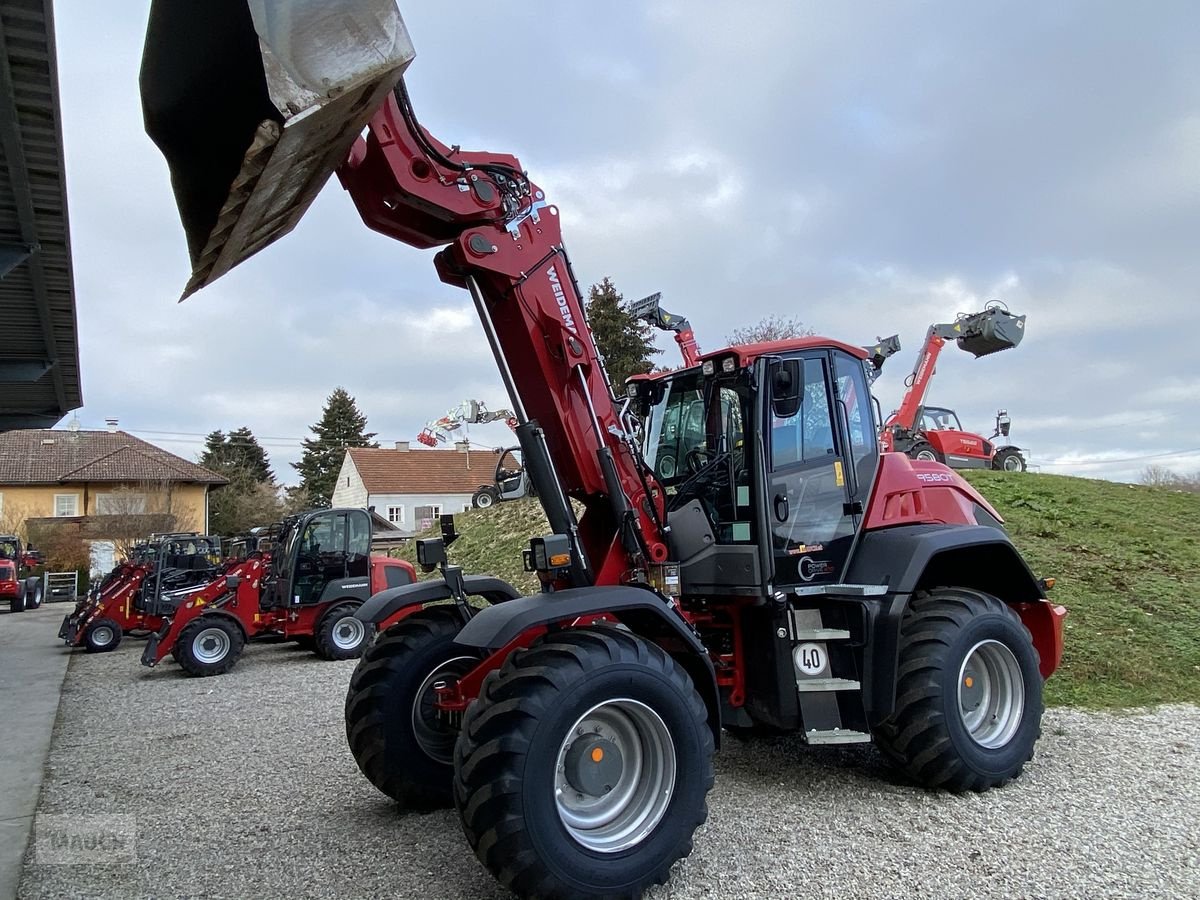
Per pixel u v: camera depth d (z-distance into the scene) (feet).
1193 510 44.96
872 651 14.71
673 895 11.09
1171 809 13.93
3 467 124.36
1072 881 11.30
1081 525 39.09
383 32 8.55
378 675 14.60
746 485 15.15
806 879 11.48
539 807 10.27
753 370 15.26
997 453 67.46
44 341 40.83
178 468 129.29
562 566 12.76
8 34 17.30
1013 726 15.56
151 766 18.70
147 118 9.86
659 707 11.35
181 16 9.23
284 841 13.48
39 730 23.07
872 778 15.89
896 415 49.08
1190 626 26.48
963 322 45.50
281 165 9.05
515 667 11.05
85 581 99.71
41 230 27.37
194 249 10.21
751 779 15.90
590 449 14.24
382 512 146.30
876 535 15.92
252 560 37.73
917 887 11.19
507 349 14.37
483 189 13.38
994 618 15.57
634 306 21.88
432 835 13.58
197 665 32.81
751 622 15.40
